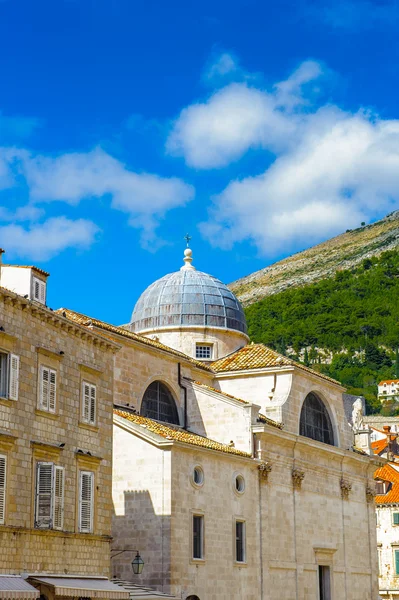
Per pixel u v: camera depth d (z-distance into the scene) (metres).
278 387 63.72
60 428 40.69
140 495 49.28
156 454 49.44
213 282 73.31
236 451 55.88
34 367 39.31
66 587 37.53
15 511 36.97
